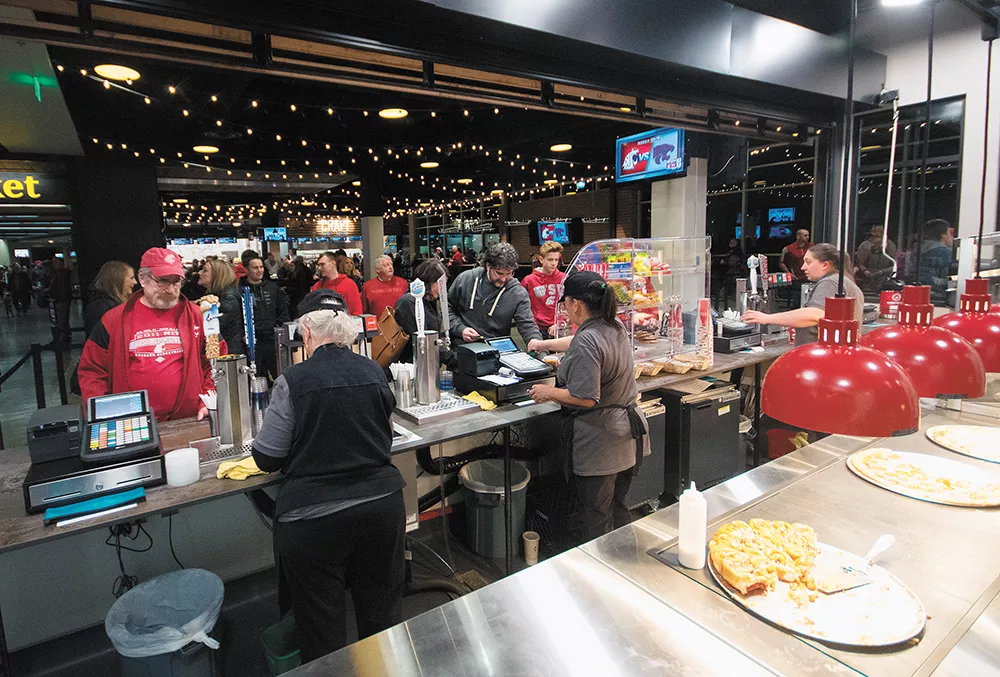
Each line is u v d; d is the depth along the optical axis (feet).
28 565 7.51
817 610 4.08
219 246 46.29
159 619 7.06
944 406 8.26
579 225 35.04
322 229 61.26
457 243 62.90
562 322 11.73
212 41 8.09
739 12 12.25
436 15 8.86
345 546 5.93
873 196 17.60
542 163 33.99
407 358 13.60
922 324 4.63
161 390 7.99
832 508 5.56
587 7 9.90
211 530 8.77
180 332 8.14
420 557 10.12
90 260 22.07
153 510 5.57
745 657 3.68
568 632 3.99
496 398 8.87
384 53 8.83
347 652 3.83
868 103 16.26
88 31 7.21
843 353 3.54
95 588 7.97
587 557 4.88
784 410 3.61
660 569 4.68
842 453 6.89
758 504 5.65
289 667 6.77
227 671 7.42
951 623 3.94
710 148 21.33
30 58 11.04
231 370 7.01
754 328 13.37
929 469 6.26
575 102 11.83
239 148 24.45
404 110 18.67
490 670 3.66
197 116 17.95
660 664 3.66
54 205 21.39
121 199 22.20
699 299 11.56
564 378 7.95
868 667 3.54
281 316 16.08
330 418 5.78
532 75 10.34
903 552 4.80
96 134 18.75
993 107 14.82
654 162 21.40
